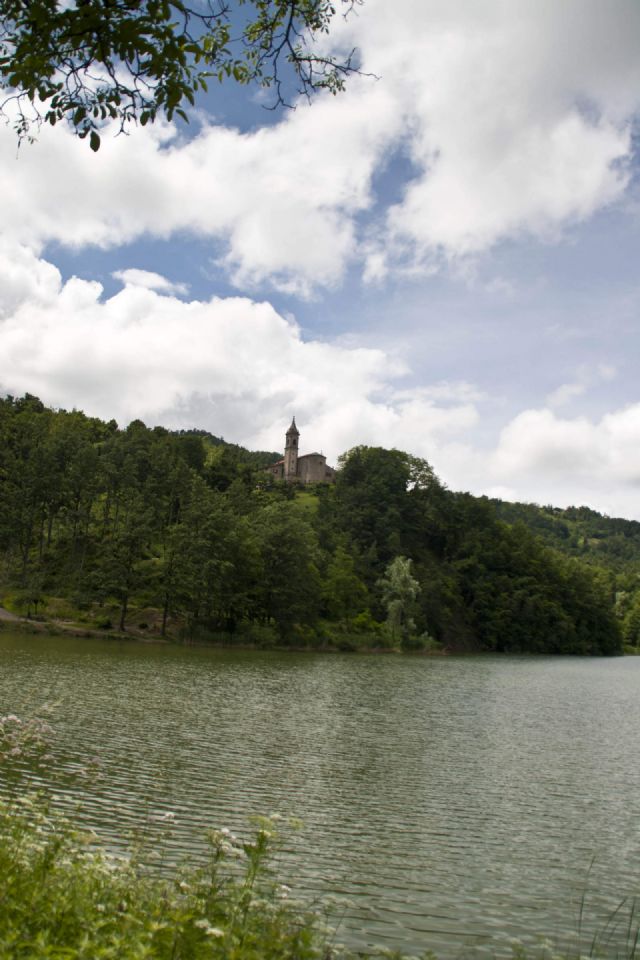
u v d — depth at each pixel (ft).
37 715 93.25
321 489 575.79
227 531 280.10
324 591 340.18
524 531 520.83
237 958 20.44
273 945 22.79
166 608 261.03
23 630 229.66
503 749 98.07
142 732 89.20
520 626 436.35
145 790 63.31
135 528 261.65
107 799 59.16
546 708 149.69
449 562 478.18
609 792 76.33
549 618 457.27
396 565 358.43
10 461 352.69
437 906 45.06
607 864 54.75
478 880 50.11
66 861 31.27
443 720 122.01
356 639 320.70
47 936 19.71
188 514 276.62
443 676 217.77
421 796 70.74
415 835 58.80
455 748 96.48
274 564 297.53
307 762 80.94
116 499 354.13
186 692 129.39
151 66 25.39
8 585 273.33
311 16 32.40
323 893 45.24
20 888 23.65
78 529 323.98
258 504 429.79
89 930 21.08
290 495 536.01
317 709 123.75
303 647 294.25
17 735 36.94
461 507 518.78
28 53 25.25
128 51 24.66
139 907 25.84
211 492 359.25
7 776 62.49
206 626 277.64
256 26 32.60
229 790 66.13
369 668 226.38
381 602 360.48
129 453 414.62
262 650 262.47
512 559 486.79
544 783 79.20
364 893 46.03
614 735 116.47
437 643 365.20
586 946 40.40
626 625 619.67
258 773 73.77
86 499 337.52
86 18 24.27
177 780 67.72
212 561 260.42
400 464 519.19
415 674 218.18
